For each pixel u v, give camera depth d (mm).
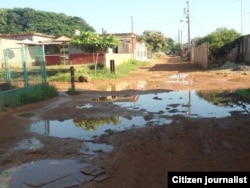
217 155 7078
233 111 11656
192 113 11578
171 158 6992
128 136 8805
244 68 27750
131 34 50281
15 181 6086
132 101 14852
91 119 11258
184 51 85562
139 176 6133
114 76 28031
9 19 93938
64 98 16625
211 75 26297
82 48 28453
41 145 8336
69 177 6180
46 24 91812
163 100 14852
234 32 35375
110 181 5945
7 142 8750
